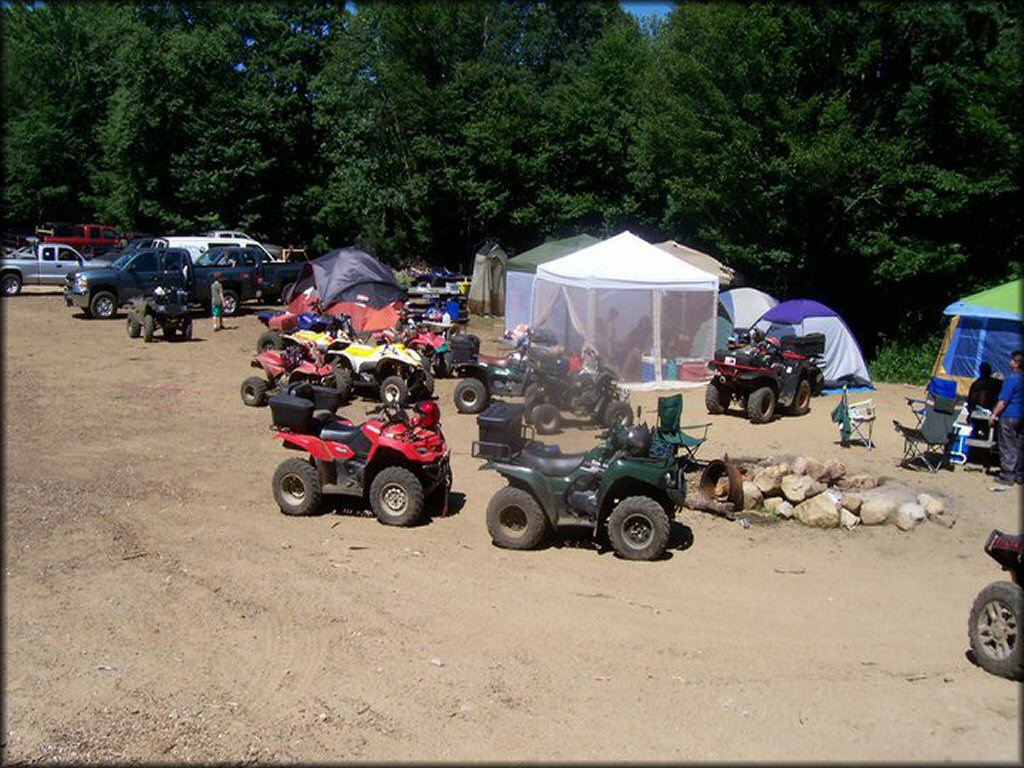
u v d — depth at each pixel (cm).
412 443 947
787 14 2447
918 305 2617
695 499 1046
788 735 512
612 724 524
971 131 2247
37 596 704
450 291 3144
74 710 530
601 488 855
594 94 3631
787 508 1015
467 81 3856
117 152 3947
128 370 1791
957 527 990
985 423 1257
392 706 544
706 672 607
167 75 3891
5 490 996
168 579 755
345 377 1593
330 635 652
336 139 4116
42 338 2073
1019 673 599
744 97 2477
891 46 2428
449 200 4000
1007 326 1609
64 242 3556
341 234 4441
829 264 2692
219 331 2330
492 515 881
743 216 2711
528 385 1397
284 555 829
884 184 2344
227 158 3962
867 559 888
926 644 673
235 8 4128
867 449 1327
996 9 2264
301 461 966
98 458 1167
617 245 1916
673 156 2731
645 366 1847
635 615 714
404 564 818
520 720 528
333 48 4069
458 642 646
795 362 1566
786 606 748
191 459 1189
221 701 546
